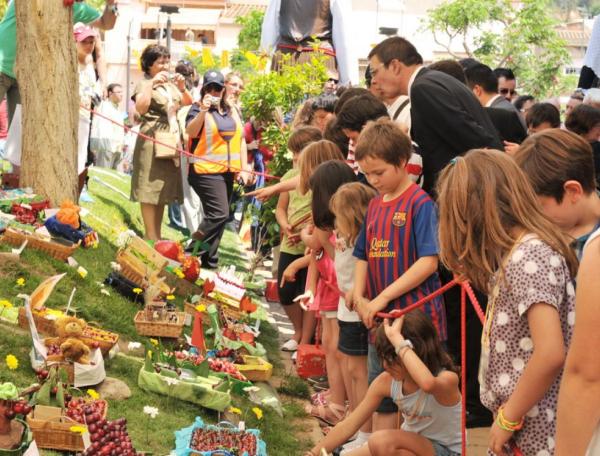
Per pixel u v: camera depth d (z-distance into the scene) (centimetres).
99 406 520
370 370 539
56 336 607
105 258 841
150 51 1048
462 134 600
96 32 1135
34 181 877
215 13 5819
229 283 851
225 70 1536
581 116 798
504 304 343
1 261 714
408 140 532
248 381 666
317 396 678
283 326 941
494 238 342
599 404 275
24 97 879
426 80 613
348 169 626
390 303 528
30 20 873
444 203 351
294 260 809
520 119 783
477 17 3969
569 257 341
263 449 544
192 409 590
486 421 606
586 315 275
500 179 345
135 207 1263
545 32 4009
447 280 612
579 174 365
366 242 545
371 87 665
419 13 4753
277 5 1373
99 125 1438
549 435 339
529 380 330
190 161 1065
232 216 1304
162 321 705
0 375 532
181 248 891
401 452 479
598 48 1027
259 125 1224
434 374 473
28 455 446
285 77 1195
